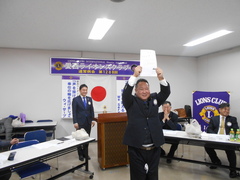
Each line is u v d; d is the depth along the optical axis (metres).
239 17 2.87
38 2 2.33
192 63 6.14
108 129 3.18
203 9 2.58
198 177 2.95
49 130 4.28
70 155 4.00
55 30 3.36
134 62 5.50
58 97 4.93
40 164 2.42
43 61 4.85
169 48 4.86
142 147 1.60
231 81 4.92
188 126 2.88
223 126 3.29
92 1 2.32
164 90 1.65
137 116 1.61
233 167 2.81
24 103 4.69
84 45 4.45
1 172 1.84
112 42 4.21
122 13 2.68
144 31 3.48
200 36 3.83
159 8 2.54
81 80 5.09
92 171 3.15
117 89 5.36
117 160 3.24
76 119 3.46
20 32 3.45
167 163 3.53
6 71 4.59
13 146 2.42
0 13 2.62
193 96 4.91
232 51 4.88
